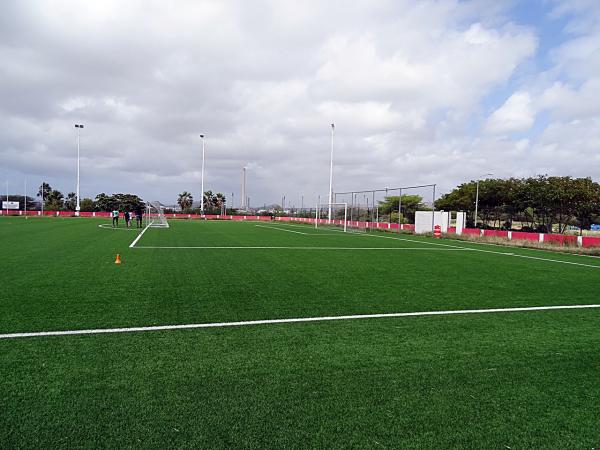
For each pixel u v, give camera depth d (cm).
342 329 498
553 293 765
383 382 346
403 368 378
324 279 850
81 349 408
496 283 859
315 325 512
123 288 709
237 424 273
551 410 305
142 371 357
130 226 2836
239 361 386
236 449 245
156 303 607
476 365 390
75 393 312
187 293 682
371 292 726
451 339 468
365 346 436
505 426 281
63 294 652
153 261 1062
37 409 286
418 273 969
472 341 464
